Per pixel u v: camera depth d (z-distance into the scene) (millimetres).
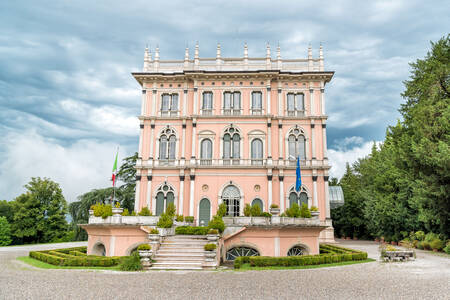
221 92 38750
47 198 53938
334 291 12383
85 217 52656
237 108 38438
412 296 11594
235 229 23750
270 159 36594
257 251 23766
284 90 39062
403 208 35469
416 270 17719
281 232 23703
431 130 28156
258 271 17453
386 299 11188
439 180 26656
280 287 13094
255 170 36562
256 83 38781
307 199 36438
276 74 38094
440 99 29812
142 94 39656
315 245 25469
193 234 24188
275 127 38188
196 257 19625
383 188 40594
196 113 38188
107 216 24203
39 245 41750
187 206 36750
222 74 38250
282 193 36312
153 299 11125
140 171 38000
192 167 36594
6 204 60688
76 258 19922
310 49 39719
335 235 58531
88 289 12664
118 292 12141
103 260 19406
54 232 52906
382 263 20719
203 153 37781
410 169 30500
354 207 52031
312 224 25672
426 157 26500
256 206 26766
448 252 26625
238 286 13273
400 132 39406
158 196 37375
